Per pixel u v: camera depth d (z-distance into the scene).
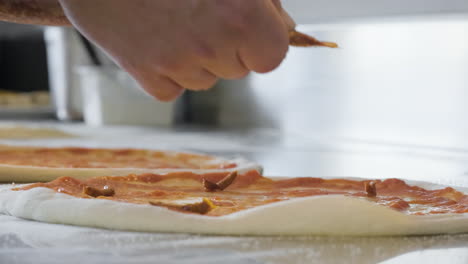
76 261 0.62
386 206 0.72
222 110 2.23
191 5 0.62
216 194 0.78
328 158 1.25
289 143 1.59
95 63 2.26
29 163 0.94
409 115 1.60
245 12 0.63
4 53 2.75
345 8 1.64
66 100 2.58
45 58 2.79
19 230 0.68
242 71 0.65
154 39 0.63
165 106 2.25
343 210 0.67
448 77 1.51
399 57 1.61
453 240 0.67
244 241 0.66
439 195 0.79
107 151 1.08
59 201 0.71
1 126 1.71
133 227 0.68
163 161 1.04
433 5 1.46
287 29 0.67
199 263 0.62
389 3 1.54
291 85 1.92
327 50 1.79
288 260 0.63
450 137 1.51
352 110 1.74
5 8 0.73
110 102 2.23
